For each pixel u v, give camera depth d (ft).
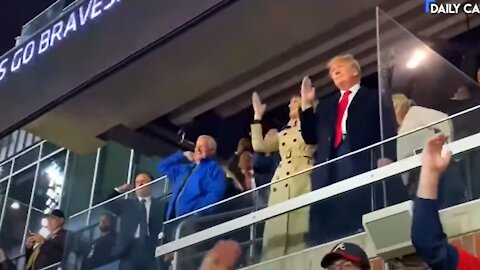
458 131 14.48
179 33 20.61
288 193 16.84
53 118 26.66
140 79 25.22
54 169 30.81
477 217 13.33
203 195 19.29
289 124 18.81
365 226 14.49
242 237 17.29
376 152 15.62
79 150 28.07
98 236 20.75
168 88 25.45
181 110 26.27
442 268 9.99
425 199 10.31
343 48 22.94
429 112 16.16
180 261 18.38
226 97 25.35
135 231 19.93
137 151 27.61
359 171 15.70
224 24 22.75
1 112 24.68
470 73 20.16
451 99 16.84
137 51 21.38
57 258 22.15
